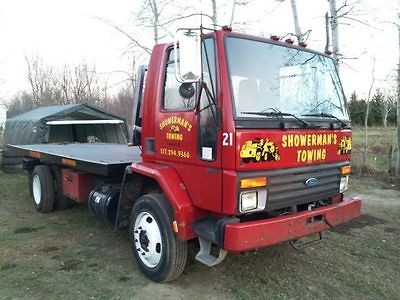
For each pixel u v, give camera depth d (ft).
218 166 10.34
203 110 10.78
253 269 13.65
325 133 12.25
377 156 41.04
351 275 13.34
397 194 26.53
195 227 11.25
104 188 16.01
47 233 17.71
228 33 10.63
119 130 36.35
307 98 12.37
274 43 11.78
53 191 20.95
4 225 18.97
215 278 12.92
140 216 13.03
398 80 33.12
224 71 10.23
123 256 14.92
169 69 12.37
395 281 12.96
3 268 13.80
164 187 11.66
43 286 12.41
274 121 10.73
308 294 11.94
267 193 10.61
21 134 34.60
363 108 46.91
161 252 12.11
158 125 12.71
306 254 15.12
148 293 11.89
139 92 15.10
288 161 11.05
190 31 9.90
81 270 13.62
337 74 13.96
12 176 33.42
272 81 11.37
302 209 12.39
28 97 87.10
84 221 19.66
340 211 12.37
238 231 9.86
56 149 23.61
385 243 16.62
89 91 80.53
